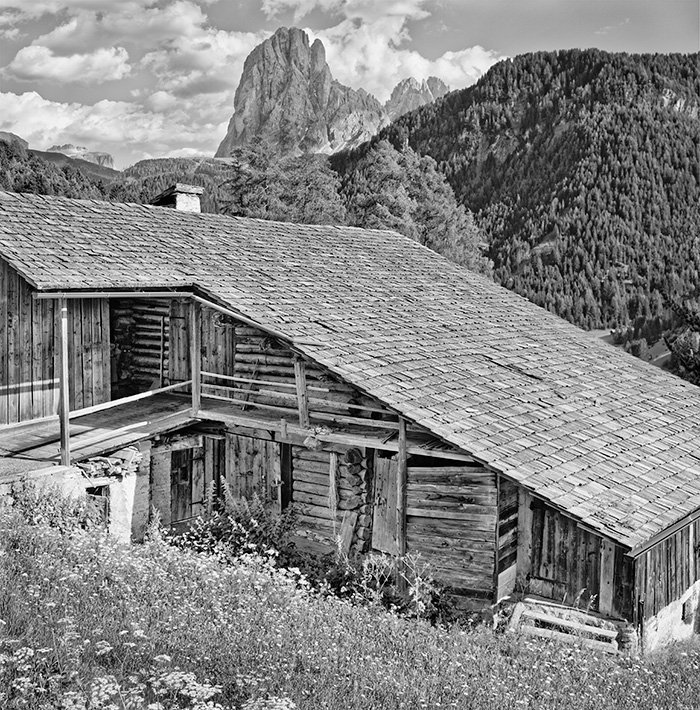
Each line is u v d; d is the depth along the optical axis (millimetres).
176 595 8953
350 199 61656
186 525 16594
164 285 15039
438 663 8742
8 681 5992
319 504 15352
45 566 8742
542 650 10148
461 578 13461
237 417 15875
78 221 16766
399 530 13992
